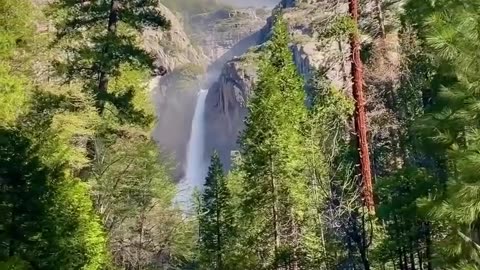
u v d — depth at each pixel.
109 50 19.62
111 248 25.81
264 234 24.97
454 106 7.83
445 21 7.89
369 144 20.53
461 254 7.55
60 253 15.91
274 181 23.94
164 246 29.73
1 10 20.75
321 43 17.38
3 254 14.54
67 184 17.44
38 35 21.88
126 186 24.77
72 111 19.08
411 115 19.73
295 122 24.55
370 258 14.37
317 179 16.03
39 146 15.71
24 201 14.79
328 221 15.59
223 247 33.28
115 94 21.08
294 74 27.78
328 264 16.23
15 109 18.50
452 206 7.43
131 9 20.67
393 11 19.39
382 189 11.44
